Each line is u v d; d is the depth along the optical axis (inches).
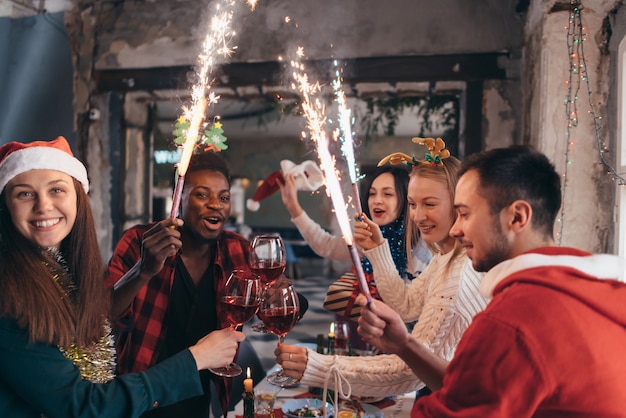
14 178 47.5
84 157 164.1
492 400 33.4
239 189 463.8
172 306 76.0
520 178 38.9
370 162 387.9
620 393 34.5
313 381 53.6
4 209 48.1
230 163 457.1
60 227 48.7
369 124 185.3
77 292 50.4
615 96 93.5
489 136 141.9
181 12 156.1
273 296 56.5
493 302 36.9
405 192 88.7
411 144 382.9
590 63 97.3
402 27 144.4
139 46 158.6
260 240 69.0
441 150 60.3
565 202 99.3
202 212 74.5
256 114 313.3
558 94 103.6
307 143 165.3
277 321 56.3
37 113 159.9
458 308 54.3
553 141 103.6
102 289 53.1
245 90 158.1
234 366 62.1
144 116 178.4
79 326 48.9
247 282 58.8
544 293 35.2
